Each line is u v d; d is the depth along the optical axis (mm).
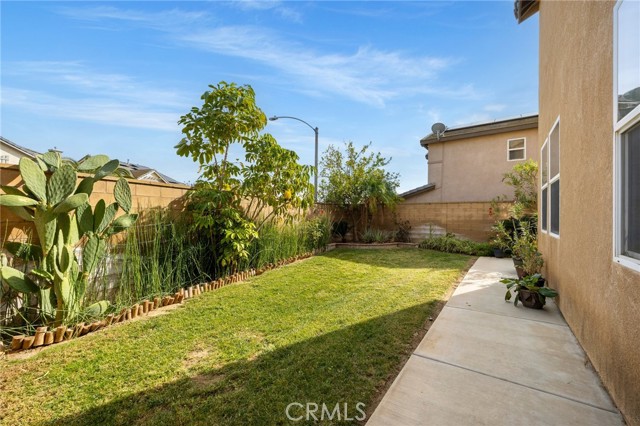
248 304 4152
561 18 3994
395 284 5273
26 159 2891
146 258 4168
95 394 2180
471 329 3377
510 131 11898
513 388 2297
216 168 5477
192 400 2123
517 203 9250
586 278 2838
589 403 2139
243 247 5312
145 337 3102
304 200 6293
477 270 6617
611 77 2340
